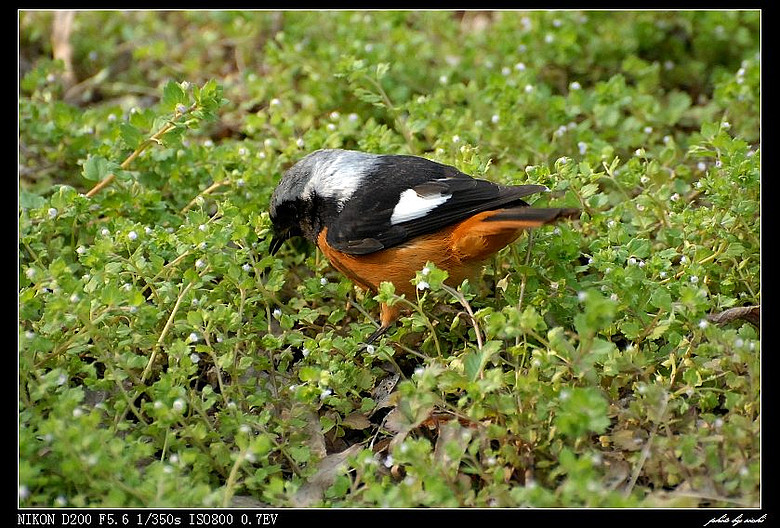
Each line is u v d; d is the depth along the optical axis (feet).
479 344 28.09
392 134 43.68
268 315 33.55
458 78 51.06
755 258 34.83
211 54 57.11
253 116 44.16
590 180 35.96
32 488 25.96
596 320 24.76
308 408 29.71
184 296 31.76
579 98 45.62
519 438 26.71
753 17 54.08
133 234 33.06
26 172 43.11
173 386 28.86
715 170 36.09
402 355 35.06
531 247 33.94
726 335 28.19
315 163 36.50
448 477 25.40
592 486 23.25
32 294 29.40
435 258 32.99
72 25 56.29
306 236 38.11
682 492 25.62
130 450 26.37
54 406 26.55
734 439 25.93
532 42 52.44
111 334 30.30
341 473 28.07
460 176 34.09
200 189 40.83
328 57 49.37
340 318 34.35
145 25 58.39
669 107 48.37
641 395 27.96
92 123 44.27
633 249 33.01
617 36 53.78
